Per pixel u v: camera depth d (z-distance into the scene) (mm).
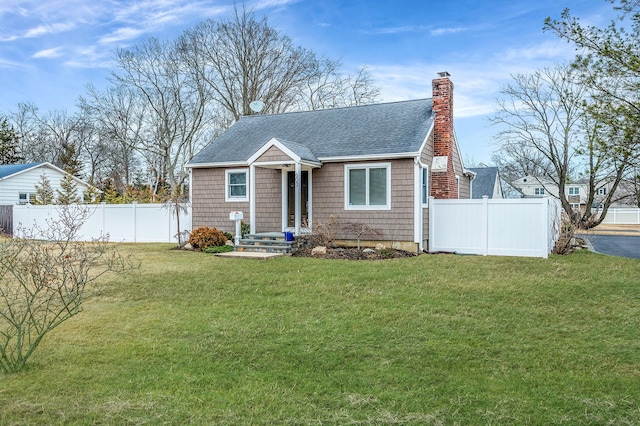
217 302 7996
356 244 15477
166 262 12727
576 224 19359
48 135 48281
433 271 10836
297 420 3850
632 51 11547
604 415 3924
